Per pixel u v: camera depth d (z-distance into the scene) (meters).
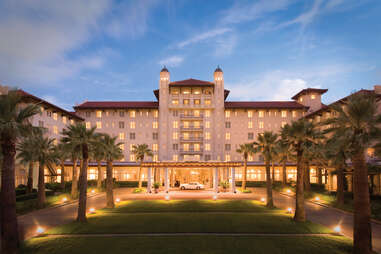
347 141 15.12
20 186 42.41
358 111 14.45
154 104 71.19
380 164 32.47
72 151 23.70
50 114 53.62
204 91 69.12
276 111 68.69
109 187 29.38
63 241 16.20
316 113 58.59
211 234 17.64
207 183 62.03
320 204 32.25
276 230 18.70
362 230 13.90
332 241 16.19
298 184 22.17
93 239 16.59
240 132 68.19
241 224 20.42
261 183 59.62
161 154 66.44
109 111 69.19
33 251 14.52
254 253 14.09
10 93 15.05
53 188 45.28
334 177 46.41
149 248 14.80
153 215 24.17
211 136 67.81
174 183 57.47
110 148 29.45
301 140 22.39
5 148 14.39
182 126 67.88
